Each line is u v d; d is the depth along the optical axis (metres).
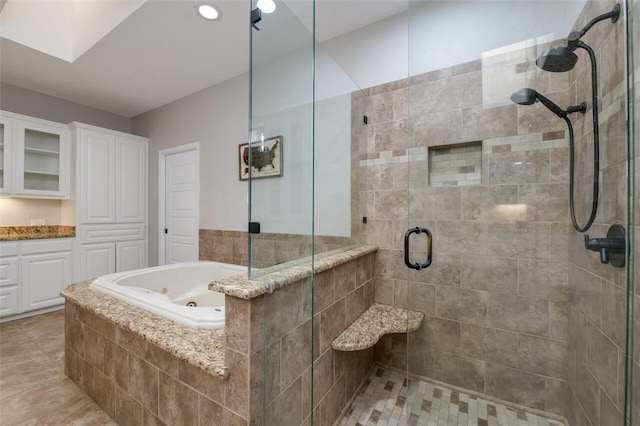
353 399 1.67
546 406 1.45
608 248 1.07
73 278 3.09
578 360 1.30
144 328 1.27
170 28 2.13
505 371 1.54
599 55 1.14
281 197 1.45
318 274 1.35
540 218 1.46
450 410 1.52
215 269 2.67
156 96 3.31
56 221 3.35
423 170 1.76
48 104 3.27
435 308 1.70
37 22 2.39
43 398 1.59
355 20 2.05
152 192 3.68
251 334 0.98
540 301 1.46
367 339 1.49
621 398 0.99
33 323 2.65
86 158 3.21
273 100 1.49
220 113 2.98
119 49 2.39
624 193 0.98
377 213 2.05
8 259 2.67
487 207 1.58
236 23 2.07
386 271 2.00
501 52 1.54
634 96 0.94
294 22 1.61
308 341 1.27
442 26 1.70
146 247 3.72
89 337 1.58
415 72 1.78
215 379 1.05
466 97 1.63
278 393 1.10
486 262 1.59
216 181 3.02
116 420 1.42
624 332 0.98
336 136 1.86
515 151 1.51
